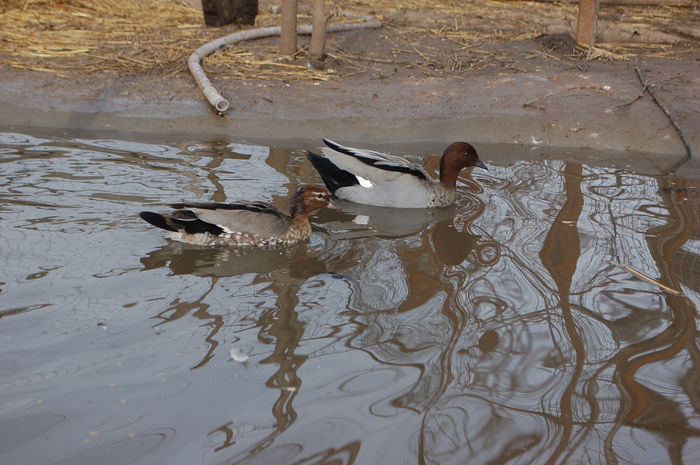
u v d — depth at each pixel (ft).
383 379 7.79
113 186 10.02
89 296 8.43
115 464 6.84
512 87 12.85
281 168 10.82
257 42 14.01
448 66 13.53
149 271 8.81
